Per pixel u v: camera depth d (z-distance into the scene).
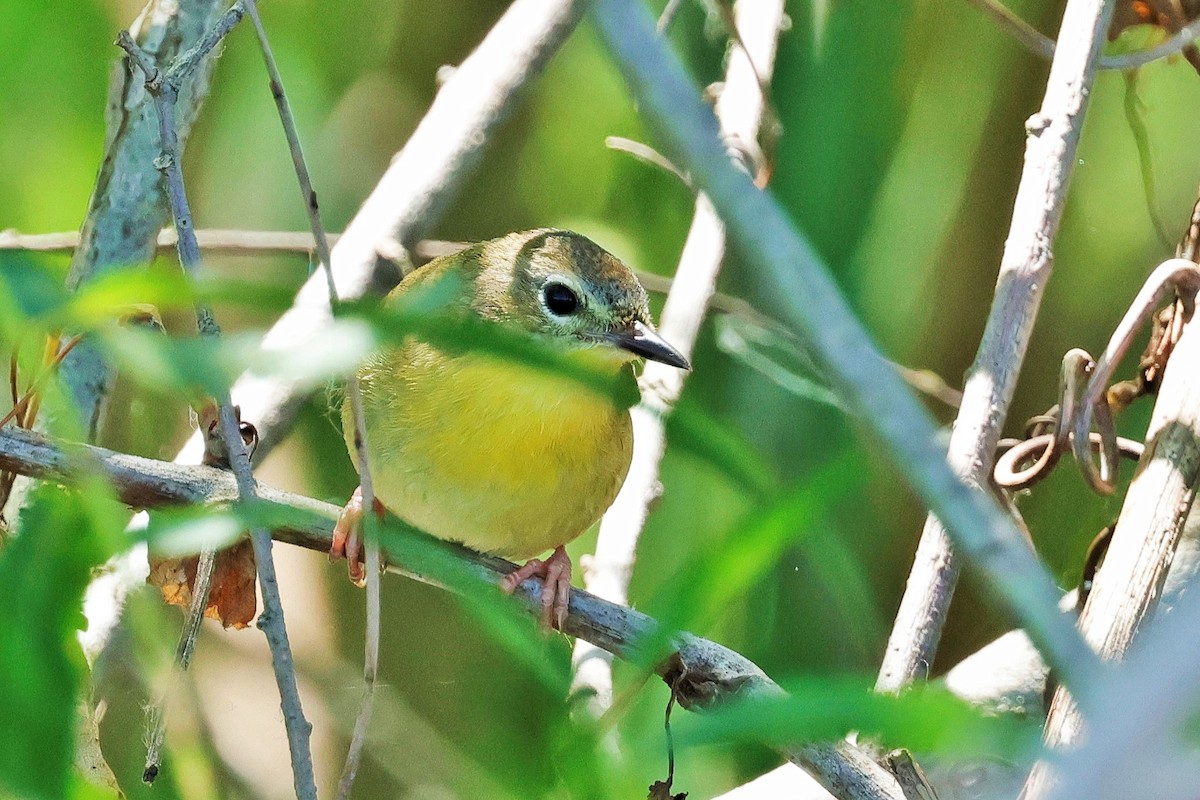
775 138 9.59
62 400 6.49
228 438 5.63
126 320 6.33
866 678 3.75
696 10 11.46
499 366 7.73
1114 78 11.16
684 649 6.34
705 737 3.46
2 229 10.09
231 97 11.42
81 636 7.91
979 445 7.12
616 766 5.73
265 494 7.41
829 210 10.34
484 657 11.49
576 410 7.98
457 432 7.96
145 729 8.48
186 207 5.89
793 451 10.48
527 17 10.34
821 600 9.87
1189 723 2.91
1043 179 7.52
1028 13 10.99
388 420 8.15
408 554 6.30
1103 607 6.32
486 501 8.17
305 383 8.76
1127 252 11.38
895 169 10.66
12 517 7.75
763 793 7.86
